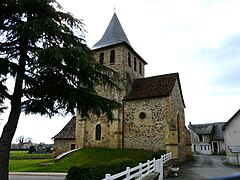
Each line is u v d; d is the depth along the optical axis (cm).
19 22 802
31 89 847
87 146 2328
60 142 2841
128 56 2567
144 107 2173
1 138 795
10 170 1752
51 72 805
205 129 4741
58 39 812
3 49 792
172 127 2016
